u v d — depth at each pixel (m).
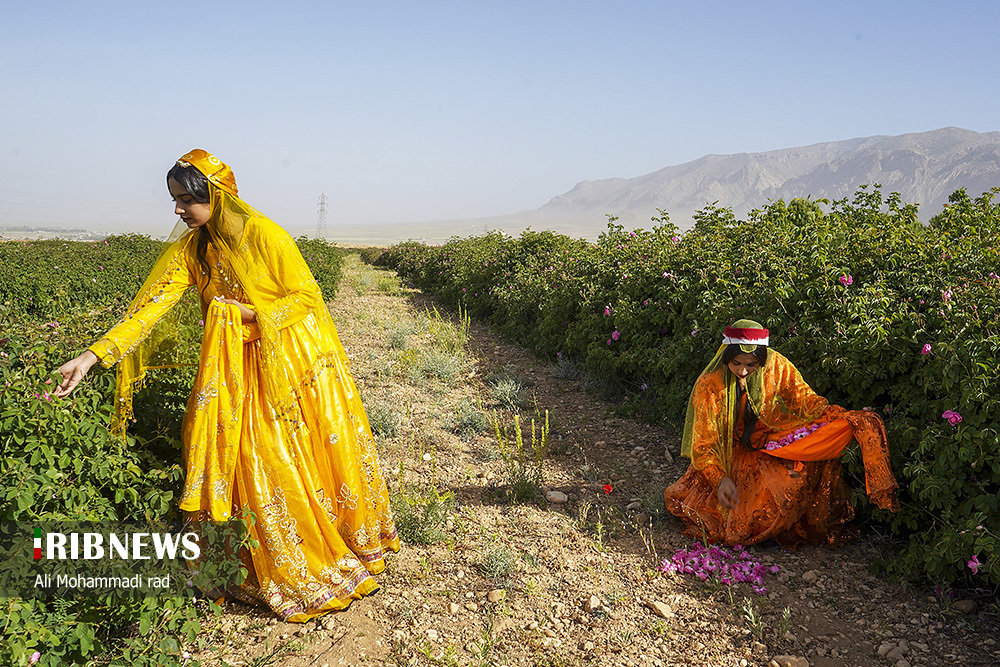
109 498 2.78
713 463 4.02
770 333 5.34
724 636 3.22
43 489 2.37
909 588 3.61
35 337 3.25
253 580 3.17
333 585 3.21
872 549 4.01
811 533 4.12
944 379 3.73
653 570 3.78
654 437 6.09
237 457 3.01
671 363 6.21
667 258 7.66
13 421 2.47
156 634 2.67
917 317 4.32
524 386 7.96
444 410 6.77
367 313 14.17
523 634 3.13
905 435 3.88
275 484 3.05
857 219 7.65
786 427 4.09
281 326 3.10
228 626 3.04
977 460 3.46
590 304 8.41
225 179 3.09
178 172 2.99
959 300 4.32
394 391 7.41
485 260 14.71
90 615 2.54
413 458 5.39
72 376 2.78
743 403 4.12
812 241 6.27
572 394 7.59
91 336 3.46
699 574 3.72
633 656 3.03
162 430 3.33
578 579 3.67
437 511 4.13
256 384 3.08
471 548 3.95
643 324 7.36
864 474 4.21
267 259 3.10
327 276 16.75
